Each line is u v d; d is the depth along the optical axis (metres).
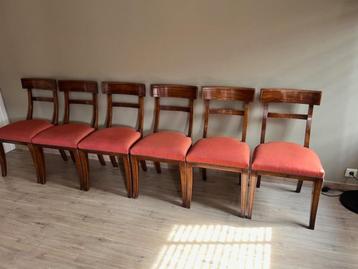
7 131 2.52
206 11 2.23
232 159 1.98
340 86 2.19
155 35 2.41
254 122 2.45
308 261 1.74
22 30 2.72
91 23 2.52
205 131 2.41
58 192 2.47
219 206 2.27
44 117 3.02
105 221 2.11
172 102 2.59
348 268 1.69
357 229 2.00
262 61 2.27
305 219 2.10
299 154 1.98
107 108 2.67
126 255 1.80
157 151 2.13
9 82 2.99
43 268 1.71
